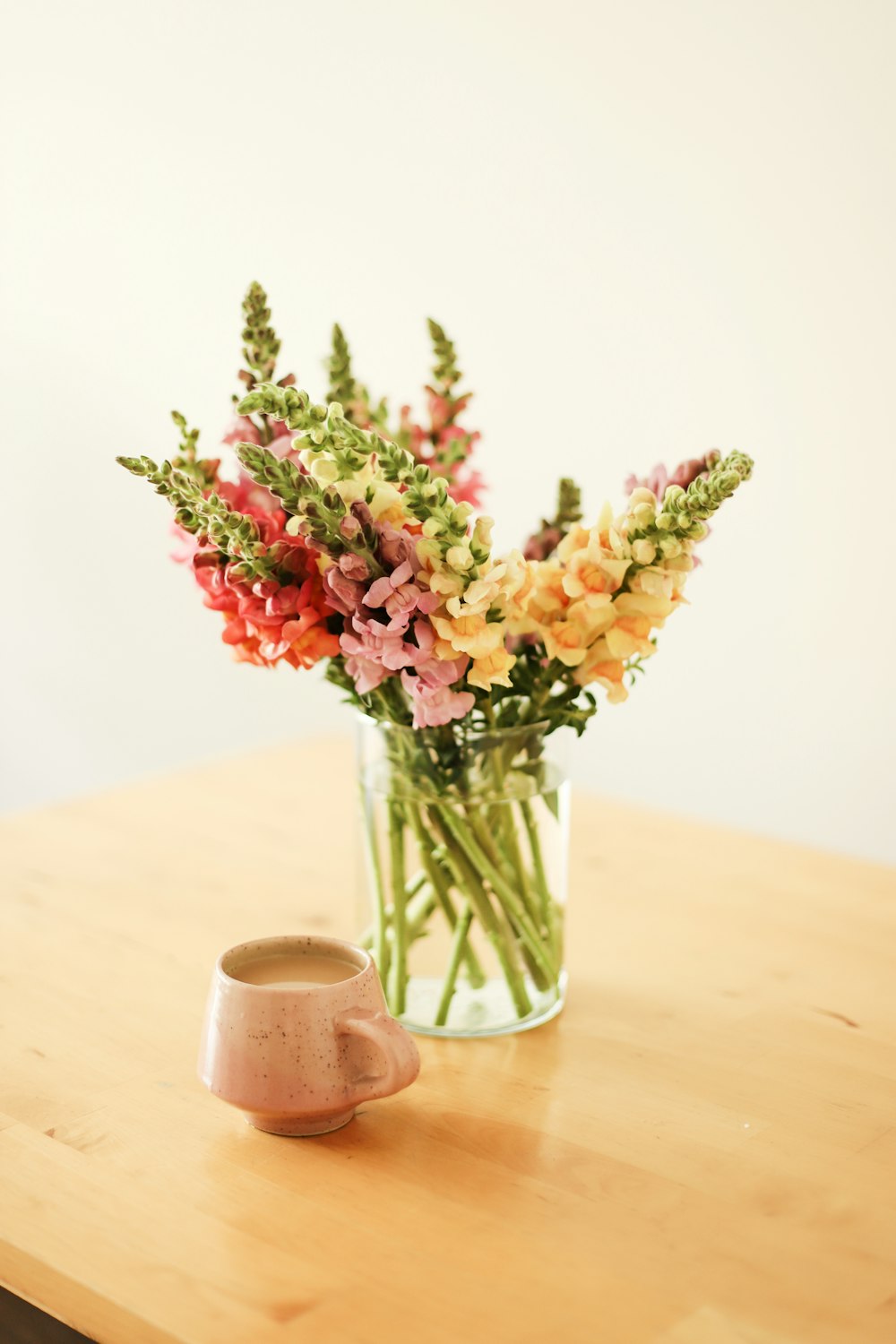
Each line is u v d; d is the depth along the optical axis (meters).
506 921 1.11
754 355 2.14
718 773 2.32
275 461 0.98
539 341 2.35
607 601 1.05
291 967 1.04
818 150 2.03
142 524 2.88
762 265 2.11
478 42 2.31
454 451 1.19
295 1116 0.97
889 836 2.15
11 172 2.95
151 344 2.79
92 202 2.83
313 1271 0.88
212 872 1.38
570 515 1.18
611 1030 1.12
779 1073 1.07
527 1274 0.88
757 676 2.25
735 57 2.08
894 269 1.99
